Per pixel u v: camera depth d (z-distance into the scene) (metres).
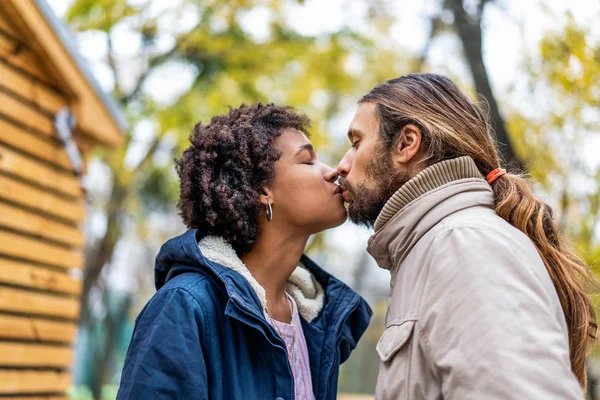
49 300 4.29
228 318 1.64
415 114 1.65
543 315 1.29
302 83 9.77
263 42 9.23
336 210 1.83
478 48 4.26
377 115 1.70
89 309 10.80
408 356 1.43
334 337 1.90
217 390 1.57
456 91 1.72
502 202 1.56
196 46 8.99
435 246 1.44
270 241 1.83
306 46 9.40
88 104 4.56
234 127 1.81
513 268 1.34
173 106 9.04
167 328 1.54
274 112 1.88
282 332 1.79
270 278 1.85
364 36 9.56
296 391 1.77
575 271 1.58
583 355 1.55
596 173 4.39
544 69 4.46
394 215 1.59
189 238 1.69
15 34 3.99
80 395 13.29
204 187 1.76
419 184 1.57
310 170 1.84
